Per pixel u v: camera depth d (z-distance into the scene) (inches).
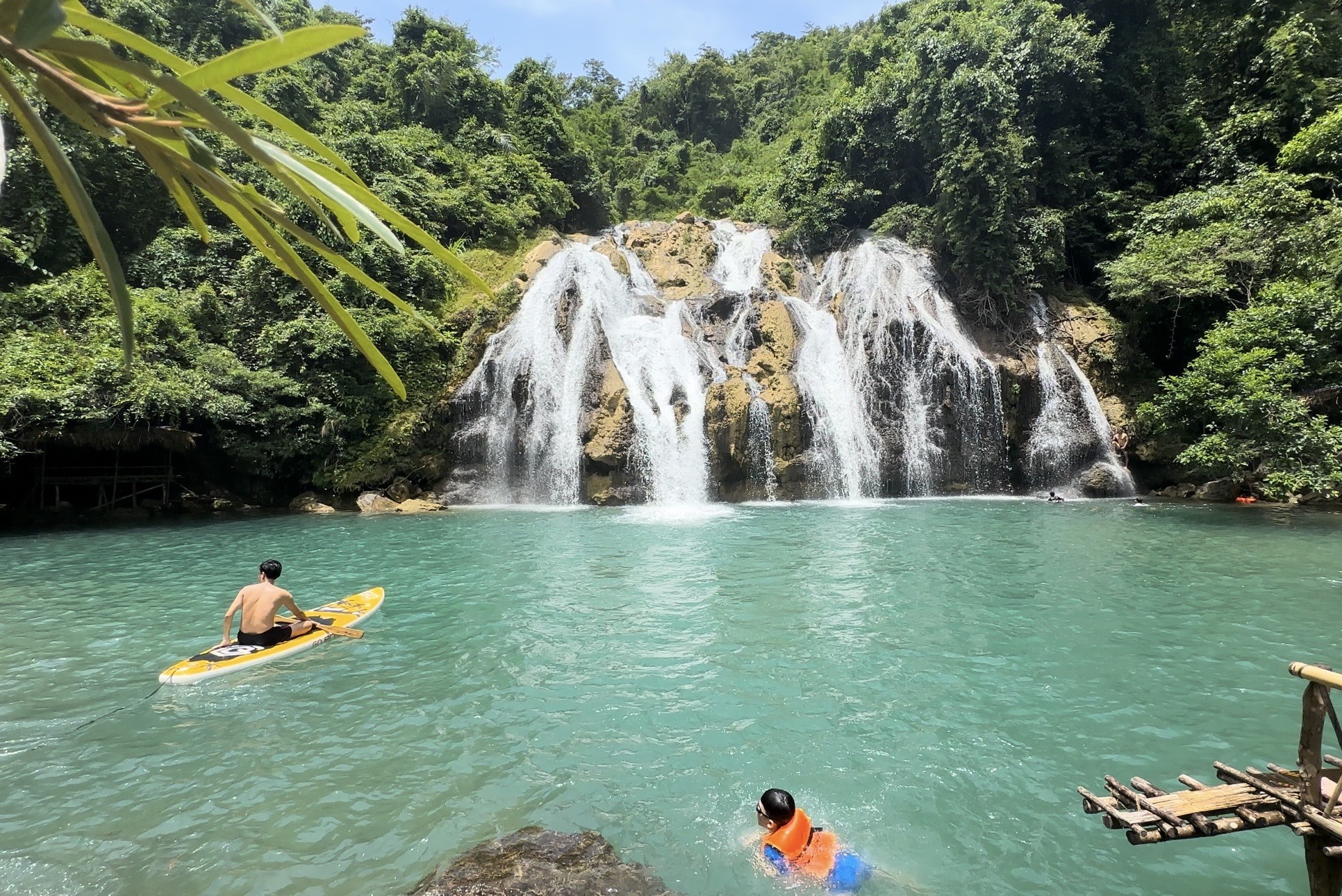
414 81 1257.4
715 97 2026.3
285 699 248.7
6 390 581.6
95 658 291.9
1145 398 876.6
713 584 400.2
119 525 644.7
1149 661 277.9
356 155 1003.3
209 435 762.2
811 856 158.7
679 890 148.7
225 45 1135.0
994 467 860.0
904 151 1087.6
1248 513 642.8
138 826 173.6
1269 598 360.5
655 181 1749.5
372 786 191.6
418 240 60.3
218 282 848.3
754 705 240.8
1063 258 954.7
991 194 919.0
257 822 175.0
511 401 826.8
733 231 1198.3
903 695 248.4
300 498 766.5
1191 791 142.3
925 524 608.7
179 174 53.6
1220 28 1032.8
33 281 756.6
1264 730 220.2
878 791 187.6
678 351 894.4
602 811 179.5
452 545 528.4
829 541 530.6
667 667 275.9
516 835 166.9
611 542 536.7
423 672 273.6
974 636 307.6
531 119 1390.3
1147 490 845.8
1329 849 124.6
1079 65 965.8
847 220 1148.5
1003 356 889.5
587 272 976.9
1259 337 656.4
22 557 499.2
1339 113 784.3
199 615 353.7
